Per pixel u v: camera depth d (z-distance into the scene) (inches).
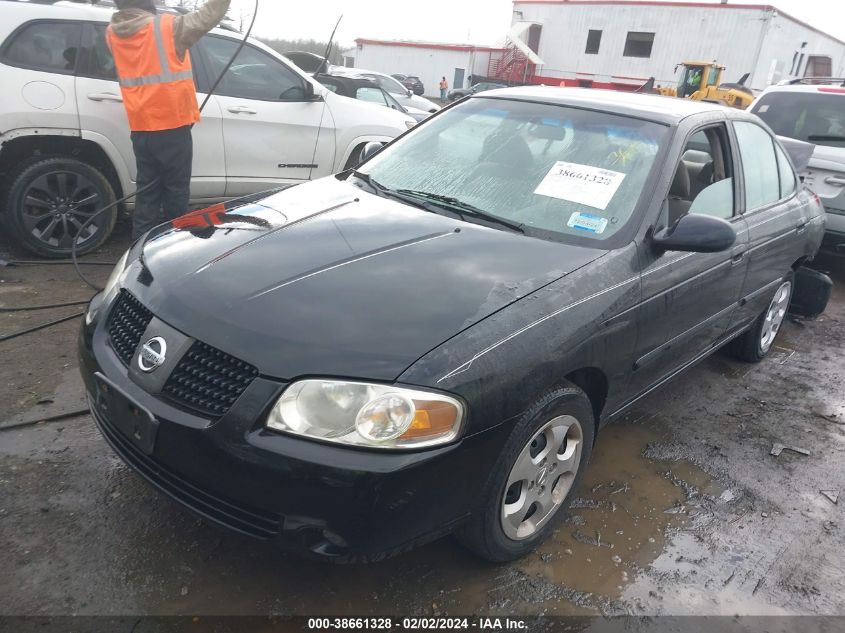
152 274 96.0
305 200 120.4
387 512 77.3
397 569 96.9
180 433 80.0
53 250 194.7
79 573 90.3
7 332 151.4
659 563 105.0
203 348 82.9
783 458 139.8
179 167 183.5
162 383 83.0
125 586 89.3
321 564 96.2
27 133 180.1
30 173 183.9
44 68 181.2
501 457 86.4
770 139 162.9
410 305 86.7
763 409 160.7
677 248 108.2
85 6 190.2
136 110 173.3
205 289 89.0
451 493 82.0
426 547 101.6
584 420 102.0
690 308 123.6
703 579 102.8
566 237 108.9
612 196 114.3
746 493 126.2
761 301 165.6
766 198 157.4
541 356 88.1
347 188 127.7
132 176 202.1
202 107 187.0
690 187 131.3
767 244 151.1
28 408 124.0
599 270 101.8
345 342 80.1
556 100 135.7
